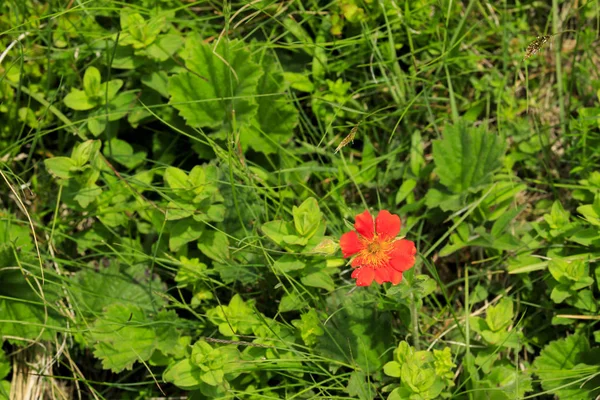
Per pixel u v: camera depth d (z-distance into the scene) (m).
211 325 0.94
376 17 0.99
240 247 0.94
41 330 0.94
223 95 0.96
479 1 1.01
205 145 0.97
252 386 0.92
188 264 0.94
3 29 0.98
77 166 0.93
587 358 0.92
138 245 0.96
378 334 0.92
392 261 0.86
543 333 0.95
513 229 0.96
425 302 0.96
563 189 0.99
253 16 0.98
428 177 0.98
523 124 0.99
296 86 0.98
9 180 0.95
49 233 0.96
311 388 0.92
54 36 0.98
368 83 1.00
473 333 0.94
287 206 0.96
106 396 0.96
